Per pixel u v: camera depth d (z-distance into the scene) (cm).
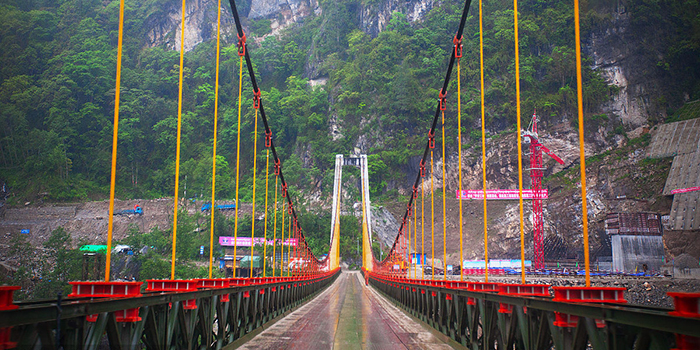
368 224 12344
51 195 14925
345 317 2000
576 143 15500
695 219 11794
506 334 843
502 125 16362
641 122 15850
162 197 16200
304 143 18500
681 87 16350
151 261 7688
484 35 18412
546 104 16025
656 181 13750
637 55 16788
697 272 8756
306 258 4716
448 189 15788
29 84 18038
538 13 18638
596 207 13788
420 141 16812
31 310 442
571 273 8931
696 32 16888
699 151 13562
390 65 19262
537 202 11206
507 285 938
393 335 1403
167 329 735
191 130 18725
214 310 988
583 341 579
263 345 1171
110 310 571
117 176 16800
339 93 19250
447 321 1300
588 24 17488
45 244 8431
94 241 12838
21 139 16238
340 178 15712
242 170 17762
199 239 10812
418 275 8931
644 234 9675
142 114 18738
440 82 18038
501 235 12950
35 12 19938
